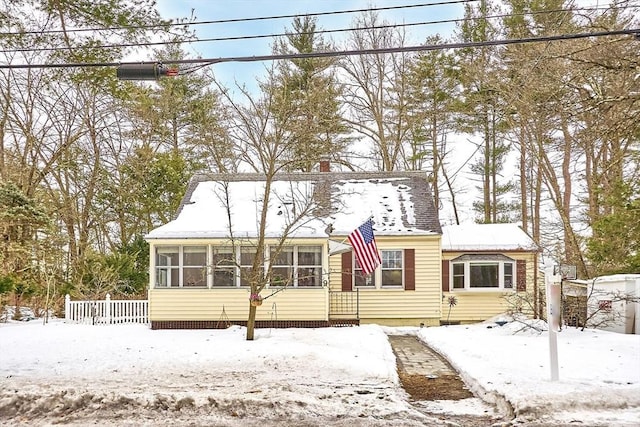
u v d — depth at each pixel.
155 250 21.27
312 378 11.02
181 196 32.31
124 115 32.44
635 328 17.11
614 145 21.11
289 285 21.00
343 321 21.97
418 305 23.02
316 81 29.91
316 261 21.14
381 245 23.27
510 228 26.14
